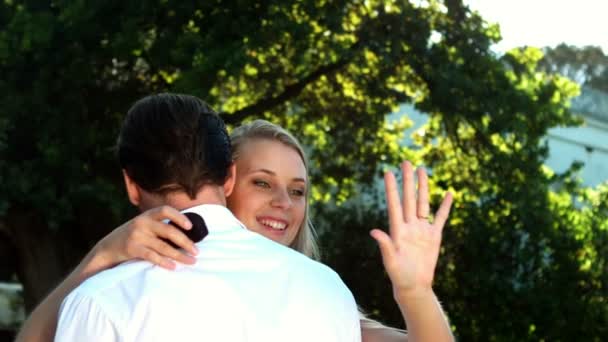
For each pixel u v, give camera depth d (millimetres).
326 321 2090
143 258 2055
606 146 19328
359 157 13055
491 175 12391
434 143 15031
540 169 12367
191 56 10352
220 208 2207
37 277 11062
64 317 2012
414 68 11852
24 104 10289
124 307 1986
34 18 10172
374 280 12625
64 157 10305
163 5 10781
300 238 3475
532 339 12336
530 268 12445
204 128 2213
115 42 10336
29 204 10594
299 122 12992
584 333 12352
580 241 12469
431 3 12148
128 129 2219
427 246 2098
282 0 10875
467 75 11812
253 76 11766
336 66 11859
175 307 1987
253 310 2025
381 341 2398
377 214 13070
